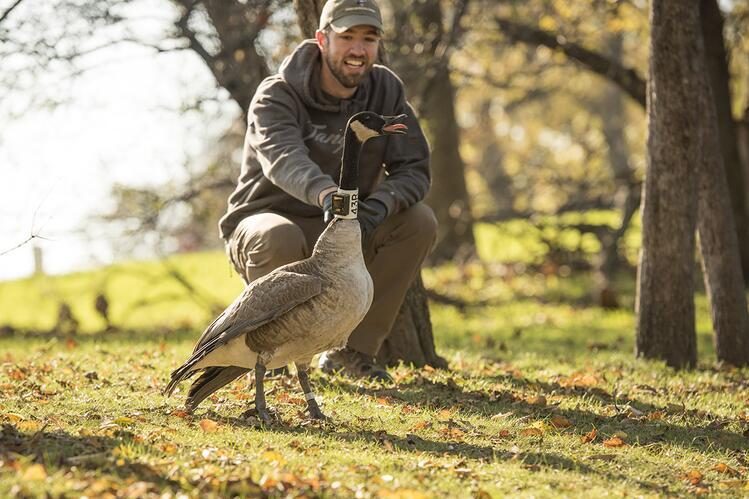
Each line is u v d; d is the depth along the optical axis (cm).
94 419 830
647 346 1377
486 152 6066
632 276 2773
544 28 2564
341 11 990
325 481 670
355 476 690
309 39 1129
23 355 1341
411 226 1053
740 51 2883
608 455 809
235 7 1700
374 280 1066
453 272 2895
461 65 2988
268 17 1714
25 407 869
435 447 799
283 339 805
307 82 1030
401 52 1952
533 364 1332
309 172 946
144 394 966
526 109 5831
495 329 2025
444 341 1664
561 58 2675
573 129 6009
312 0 1199
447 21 2416
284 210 1062
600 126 5744
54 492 603
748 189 2702
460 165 3130
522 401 1002
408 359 1191
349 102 1059
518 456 785
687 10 1285
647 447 854
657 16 1294
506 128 5931
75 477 639
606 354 1523
